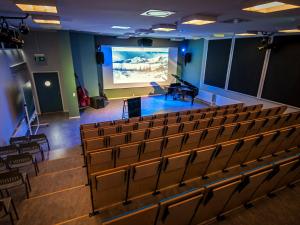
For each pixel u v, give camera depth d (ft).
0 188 9.94
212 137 13.30
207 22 13.10
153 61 38.45
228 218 7.93
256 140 10.91
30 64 27.20
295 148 14.05
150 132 13.48
